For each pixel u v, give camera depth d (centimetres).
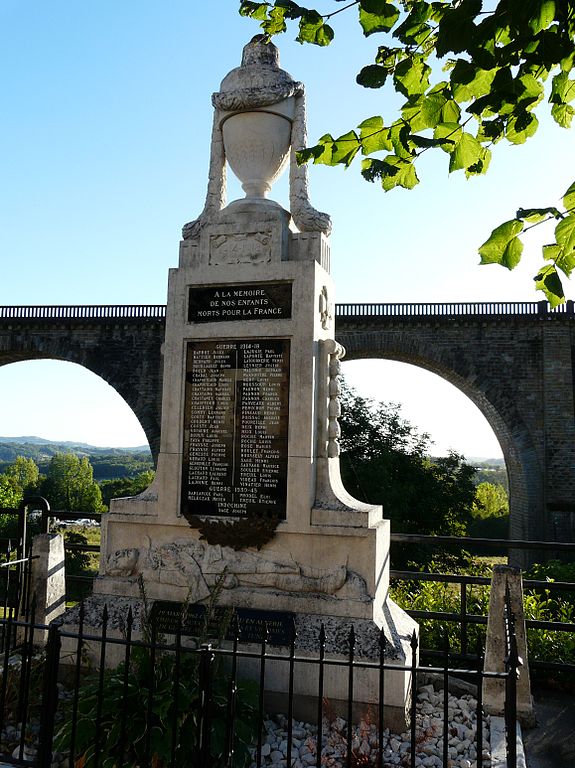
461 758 441
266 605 539
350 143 342
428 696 550
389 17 309
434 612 660
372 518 558
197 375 598
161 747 404
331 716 494
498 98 304
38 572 676
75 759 422
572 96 334
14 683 521
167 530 588
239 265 599
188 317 609
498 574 542
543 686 623
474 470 2977
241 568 552
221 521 568
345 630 512
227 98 624
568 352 2895
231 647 518
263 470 568
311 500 555
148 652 469
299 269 581
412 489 2664
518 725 502
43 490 6669
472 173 371
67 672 554
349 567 540
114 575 586
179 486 586
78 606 575
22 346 3266
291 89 625
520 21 277
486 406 3134
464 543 660
